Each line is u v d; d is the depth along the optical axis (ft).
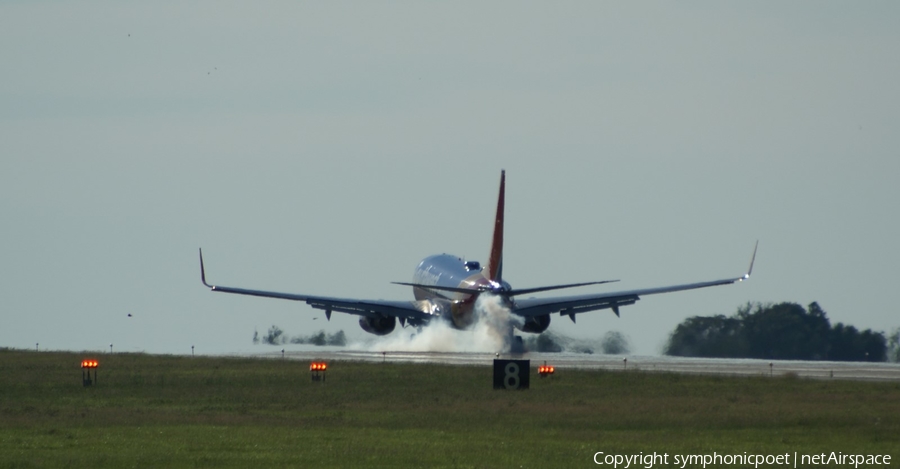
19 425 525.75
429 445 461.78
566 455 439.22
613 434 498.28
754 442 475.31
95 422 537.65
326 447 455.22
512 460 426.92
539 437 487.61
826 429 514.27
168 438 480.23
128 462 422.00
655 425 526.98
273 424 530.68
